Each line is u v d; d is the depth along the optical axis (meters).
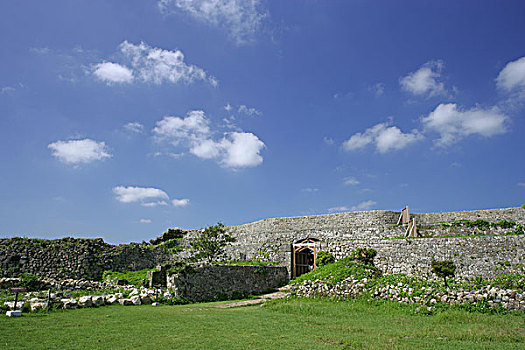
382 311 18.17
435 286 18.78
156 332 12.98
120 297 21.61
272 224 37.44
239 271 29.22
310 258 37.28
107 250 36.41
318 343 11.70
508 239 23.27
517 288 17.73
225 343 11.55
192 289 25.62
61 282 27.20
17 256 32.34
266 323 15.27
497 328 13.48
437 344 11.47
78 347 10.73
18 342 10.98
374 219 32.91
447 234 29.39
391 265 26.88
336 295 22.09
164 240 42.81
